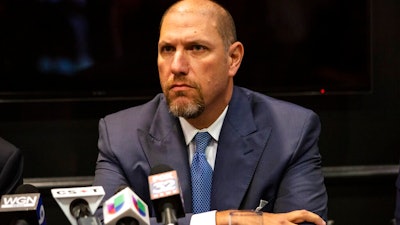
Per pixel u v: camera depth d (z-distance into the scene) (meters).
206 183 4.61
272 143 4.72
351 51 7.54
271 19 7.48
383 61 7.84
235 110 4.77
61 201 3.44
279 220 4.21
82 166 7.67
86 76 7.34
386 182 7.92
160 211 3.35
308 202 4.53
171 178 3.40
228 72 4.61
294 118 4.82
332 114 7.88
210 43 4.36
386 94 7.89
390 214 7.94
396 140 7.93
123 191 3.32
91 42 7.32
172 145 4.71
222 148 4.68
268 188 4.64
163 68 4.38
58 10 7.24
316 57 7.52
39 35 7.23
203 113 4.60
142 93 7.43
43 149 7.62
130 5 7.36
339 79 7.55
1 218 3.27
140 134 4.80
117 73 7.38
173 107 4.37
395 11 7.81
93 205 3.47
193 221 4.12
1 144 4.82
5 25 7.18
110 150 4.79
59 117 7.62
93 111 7.66
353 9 7.52
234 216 3.76
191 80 4.32
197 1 4.45
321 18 7.50
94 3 7.30
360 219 7.94
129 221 3.20
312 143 4.79
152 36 7.41
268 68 7.52
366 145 7.93
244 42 7.48
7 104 7.53
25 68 7.23
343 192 7.90
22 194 3.38
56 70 7.29
